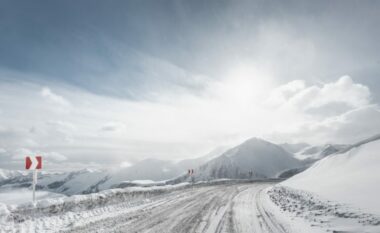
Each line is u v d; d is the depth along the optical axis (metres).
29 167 11.77
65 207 12.39
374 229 8.45
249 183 50.72
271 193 25.97
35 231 9.13
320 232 9.05
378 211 10.63
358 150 32.88
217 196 23.05
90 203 14.30
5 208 10.12
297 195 19.73
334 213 11.61
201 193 26.03
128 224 10.52
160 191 26.09
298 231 9.41
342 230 8.85
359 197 14.29
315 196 17.31
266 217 12.25
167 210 14.50
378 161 24.97
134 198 19.22
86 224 10.37
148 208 15.27
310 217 11.66
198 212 13.80
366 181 18.84
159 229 9.69
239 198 21.48
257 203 18.03
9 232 8.67
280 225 10.42
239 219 11.74
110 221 11.08
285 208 15.07
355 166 27.33
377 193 14.48
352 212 11.07
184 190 29.95
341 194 16.28
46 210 11.34
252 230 9.60
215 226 10.25
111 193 17.41
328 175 30.16
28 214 10.52
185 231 9.42
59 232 9.12
